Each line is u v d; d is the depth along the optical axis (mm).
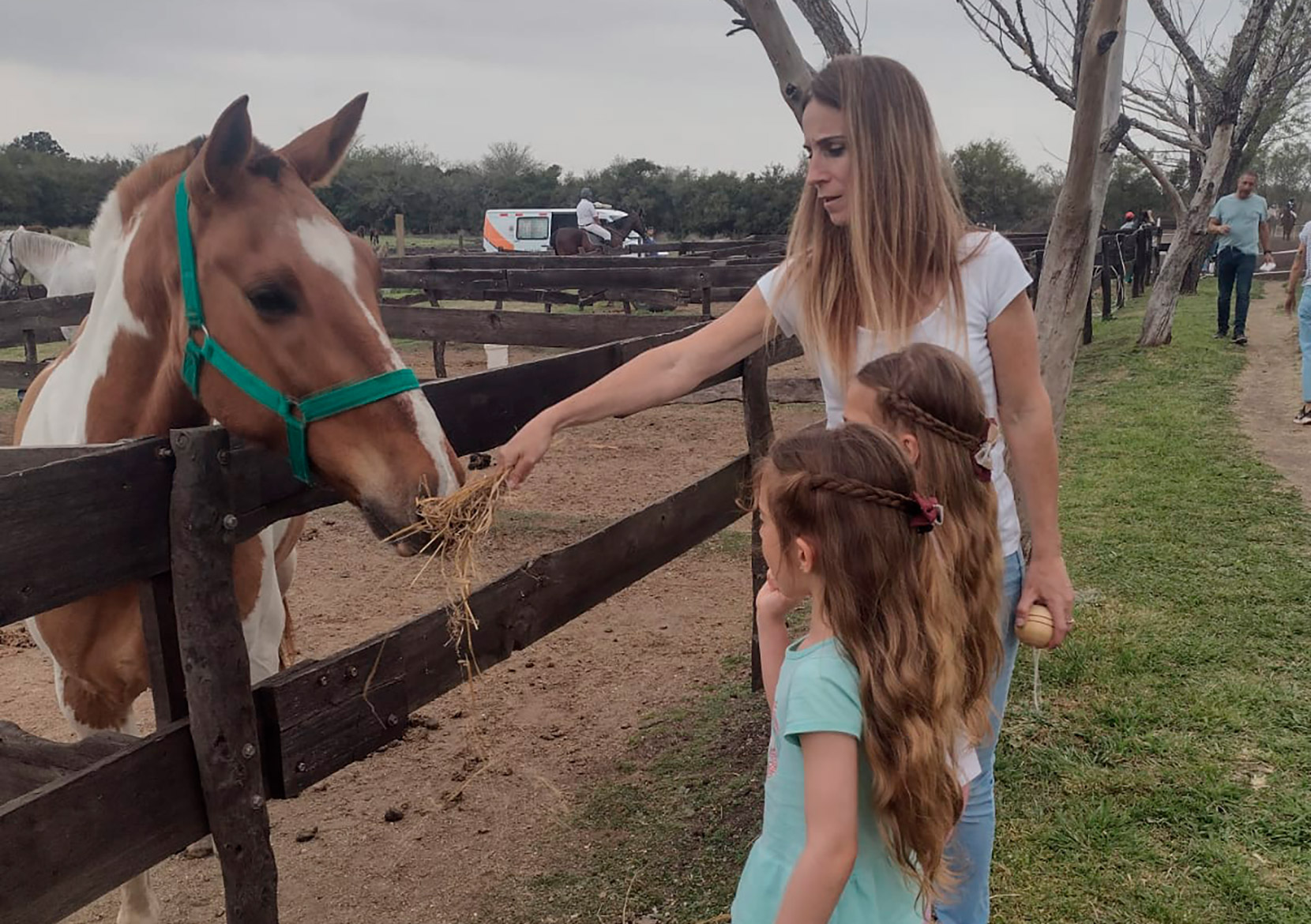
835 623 1511
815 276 2010
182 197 2037
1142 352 11094
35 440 2621
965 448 1680
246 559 2496
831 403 2066
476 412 2666
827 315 1981
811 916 1407
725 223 41688
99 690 2555
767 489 1587
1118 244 16734
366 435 1938
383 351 1969
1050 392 3537
